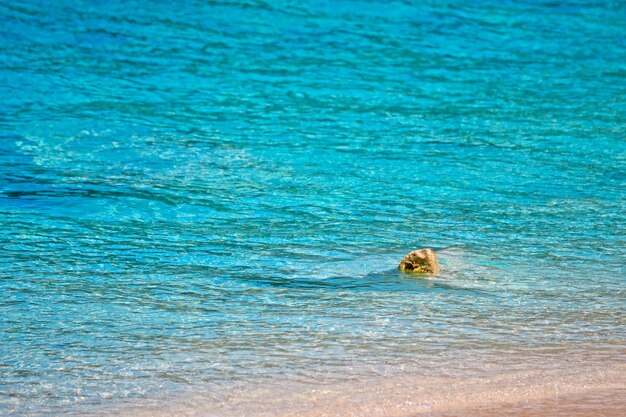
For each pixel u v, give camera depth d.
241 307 14.22
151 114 28.02
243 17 40.34
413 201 20.73
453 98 30.81
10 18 38.06
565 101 30.72
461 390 11.16
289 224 18.98
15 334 13.01
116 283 15.39
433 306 14.27
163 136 25.86
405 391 11.12
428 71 34.16
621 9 44.81
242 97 30.27
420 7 43.22
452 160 24.16
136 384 11.35
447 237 18.22
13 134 25.39
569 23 42.03
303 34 38.47
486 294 14.91
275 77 32.72
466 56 36.34
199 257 16.86
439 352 12.38
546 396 11.02
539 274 16.03
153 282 15.45
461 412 10.54
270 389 11.18
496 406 10.70
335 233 18.39
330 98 30.47
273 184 21.89
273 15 40.84
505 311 14.09
